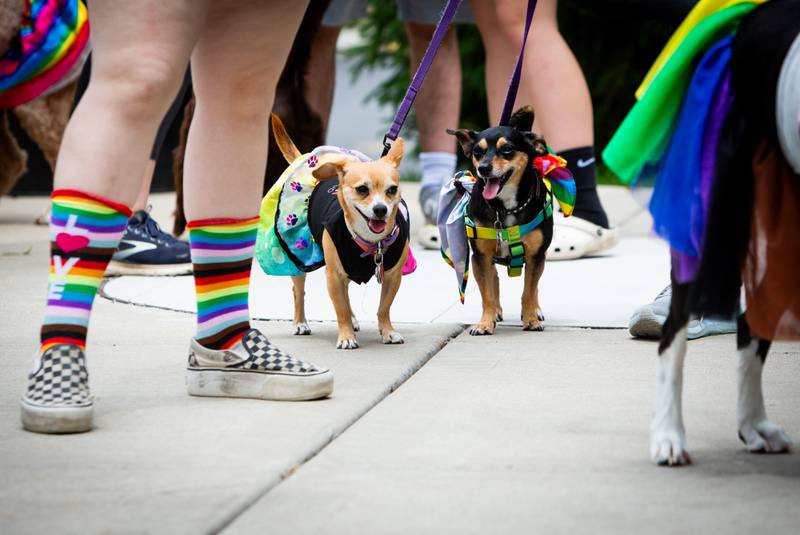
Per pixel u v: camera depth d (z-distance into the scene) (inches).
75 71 358.0
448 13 221.0
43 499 129.2
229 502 127.3
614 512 124.6
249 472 138.9
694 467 142.1
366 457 146.8
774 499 129.2
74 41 349.7
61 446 151.6
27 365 203.8
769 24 131.0
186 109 339.0
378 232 217.0
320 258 230.1
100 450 149.5
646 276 318.0
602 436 156.5
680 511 124.9
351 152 242.2
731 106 134.3
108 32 157.1
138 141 161.2
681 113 139.4
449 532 118.8
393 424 164.2
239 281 182.1
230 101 174.4
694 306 136.1
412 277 319.6
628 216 473.7
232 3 169.3
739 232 133.6
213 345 181.6
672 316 142.1
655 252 370.3
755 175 131.7
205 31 171.8
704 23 136.3
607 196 553.6
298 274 237.3
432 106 420.2
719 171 132.7
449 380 195.5
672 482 135.6
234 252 180.7
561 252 351.6
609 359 211.6
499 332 246.5
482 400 179.2
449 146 425.4
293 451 148.3
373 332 244.5
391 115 859.4
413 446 151.9
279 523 121.8
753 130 132.3
